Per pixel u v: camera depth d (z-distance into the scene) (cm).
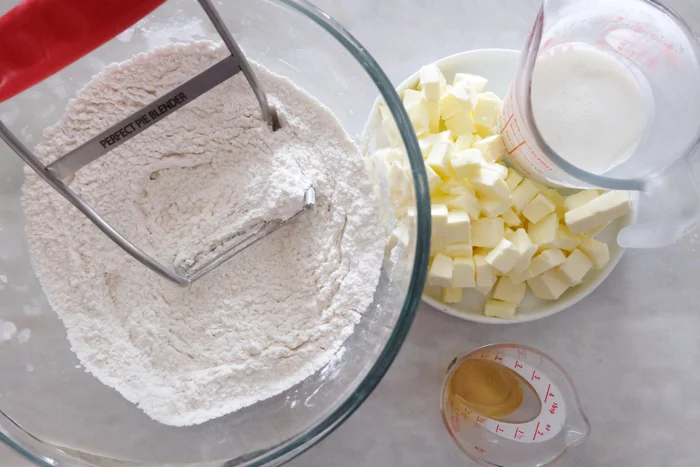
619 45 32
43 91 30
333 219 30
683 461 35
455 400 35
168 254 30
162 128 30
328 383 29
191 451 30
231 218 30
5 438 28
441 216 31
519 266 32
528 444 34
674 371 35
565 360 36
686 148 30
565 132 32
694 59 30
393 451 34
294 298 30
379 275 30
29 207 30
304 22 28
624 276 36
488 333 35
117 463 29
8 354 31
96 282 30
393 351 25
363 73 29
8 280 31
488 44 36
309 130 31
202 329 30
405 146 25
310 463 34
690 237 36
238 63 26
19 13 20
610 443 35
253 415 30
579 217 32
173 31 31
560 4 29
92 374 30
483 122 33
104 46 30
